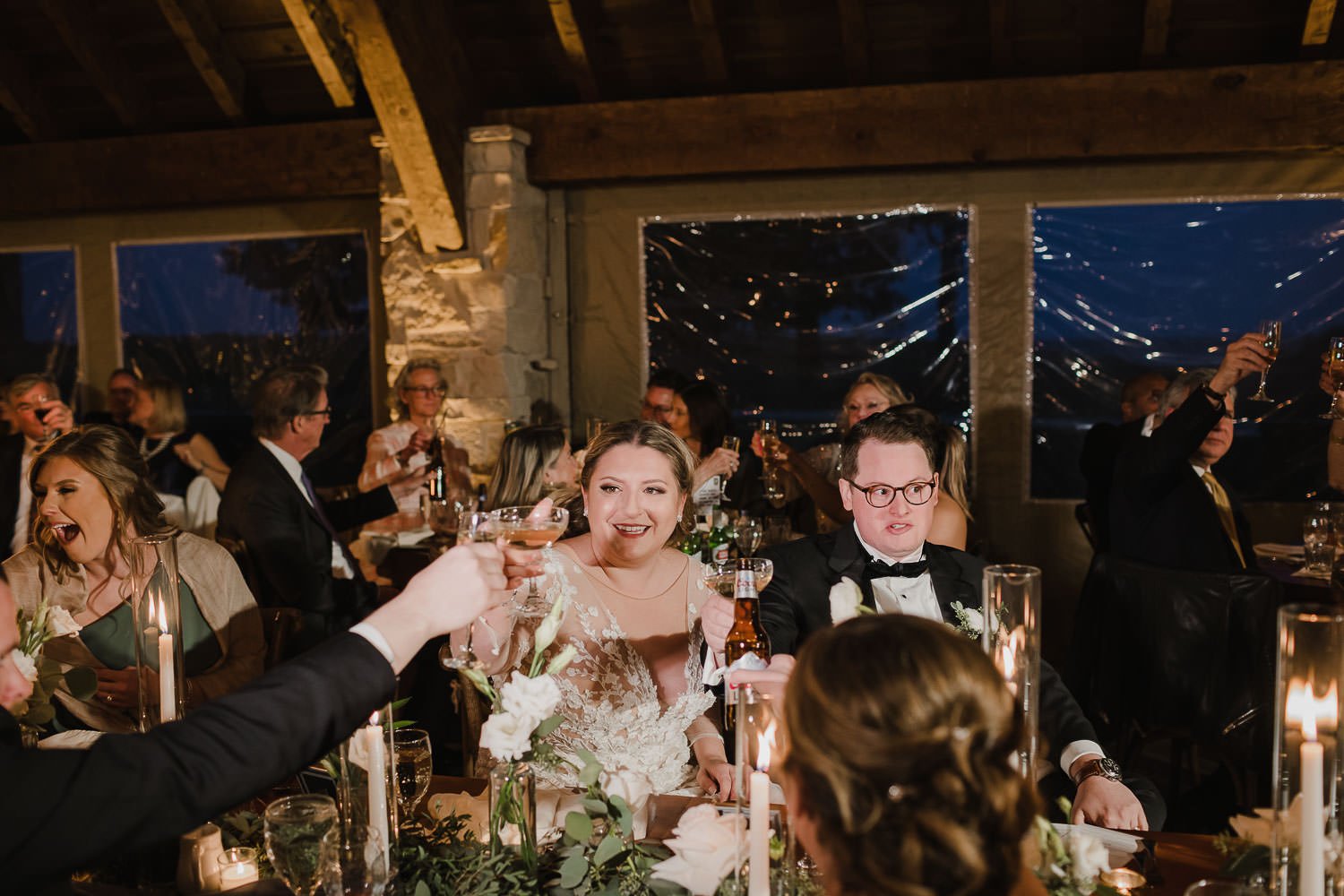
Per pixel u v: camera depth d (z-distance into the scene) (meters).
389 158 5.49
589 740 2.05
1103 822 1.73
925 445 2.35
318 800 1.23
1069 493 5.51
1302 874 1.08
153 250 6.25
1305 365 5.18
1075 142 5.00
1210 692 2.93
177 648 1.58
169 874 1.42
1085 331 5.43
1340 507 3.79
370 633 1.12
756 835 1.17
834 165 5.25
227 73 5.58
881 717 0.86
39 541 2.36
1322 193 5.09
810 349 5.74
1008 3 4.78
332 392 6.12
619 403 5.98
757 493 5.08
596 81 5.45
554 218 5.90
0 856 0.93
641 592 2.25
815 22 5.19
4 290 6.42
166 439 5.89
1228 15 4.85
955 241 5.53
